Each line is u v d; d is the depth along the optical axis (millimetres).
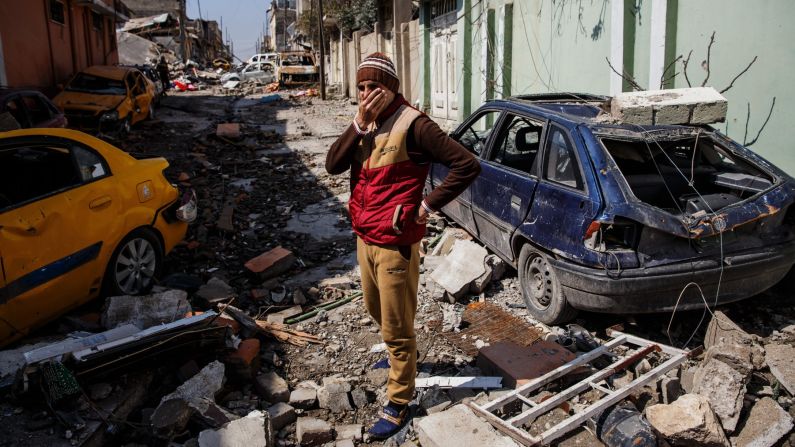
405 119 3031
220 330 4004
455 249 5625
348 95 26234
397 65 18609
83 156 4730
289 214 8242
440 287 5355
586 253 4184
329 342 4672
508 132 5680
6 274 3869
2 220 3938
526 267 4973
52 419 3289
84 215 4477
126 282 5008
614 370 3766
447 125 14719
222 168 11133
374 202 3152
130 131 14805
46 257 4133
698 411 3176
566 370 3797
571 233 4328
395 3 18484
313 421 3576
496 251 5531
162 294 4465
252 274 5824
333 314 5152
